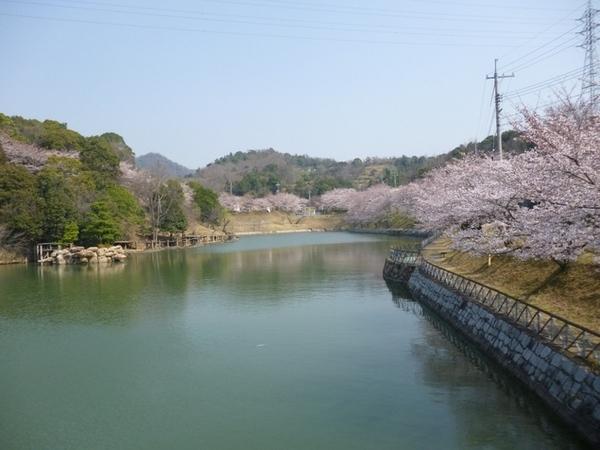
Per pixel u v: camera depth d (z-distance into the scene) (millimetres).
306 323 19594
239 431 10648
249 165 146000
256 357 15516
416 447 9695
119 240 51688
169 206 58219
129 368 14844
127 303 24391
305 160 182750
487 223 20016
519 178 13844
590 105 14211
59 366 15133
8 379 14133
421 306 22484
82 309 23078
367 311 21547
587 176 10109
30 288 29078
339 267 36500
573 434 9359
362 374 13734
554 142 11898
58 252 41562
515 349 12453
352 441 10008
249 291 27156
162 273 35469
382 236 68938
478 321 15422
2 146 44844
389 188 85375
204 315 21516
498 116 25531
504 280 18375
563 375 10031
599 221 10180
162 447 10094
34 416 11727
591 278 14594
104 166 55875
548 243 11625
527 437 9883
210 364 15016
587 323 12180
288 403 11969
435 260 27875
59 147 56125
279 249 54094
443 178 35719
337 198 103812
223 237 70250
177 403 12227
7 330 19391
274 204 107000
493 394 12133
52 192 43031
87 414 11773
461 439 9922
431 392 12344
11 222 40656
